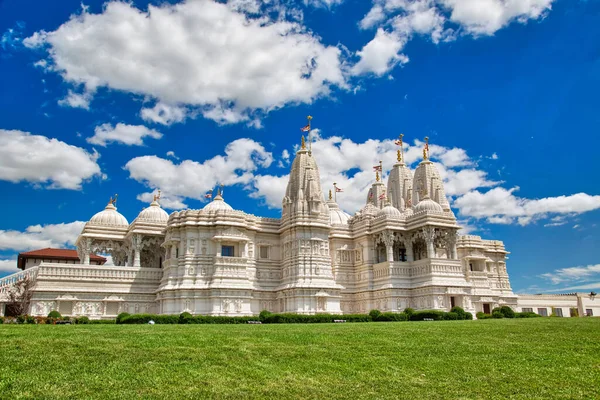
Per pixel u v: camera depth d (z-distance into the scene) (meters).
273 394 17.44
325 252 81.69
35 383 17.88
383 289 81.12
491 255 103.44
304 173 85.44
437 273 78.56
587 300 111.50
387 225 83.50
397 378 19.75
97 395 16.75
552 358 23.78
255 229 82.56
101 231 86.25
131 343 26.34
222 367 21.19
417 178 103.81
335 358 23.53
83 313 73.31
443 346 27.52
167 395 16.95
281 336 31.36
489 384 18.86
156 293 77.06
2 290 76.25
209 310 73.25
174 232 77.88
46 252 103.31
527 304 105.81
